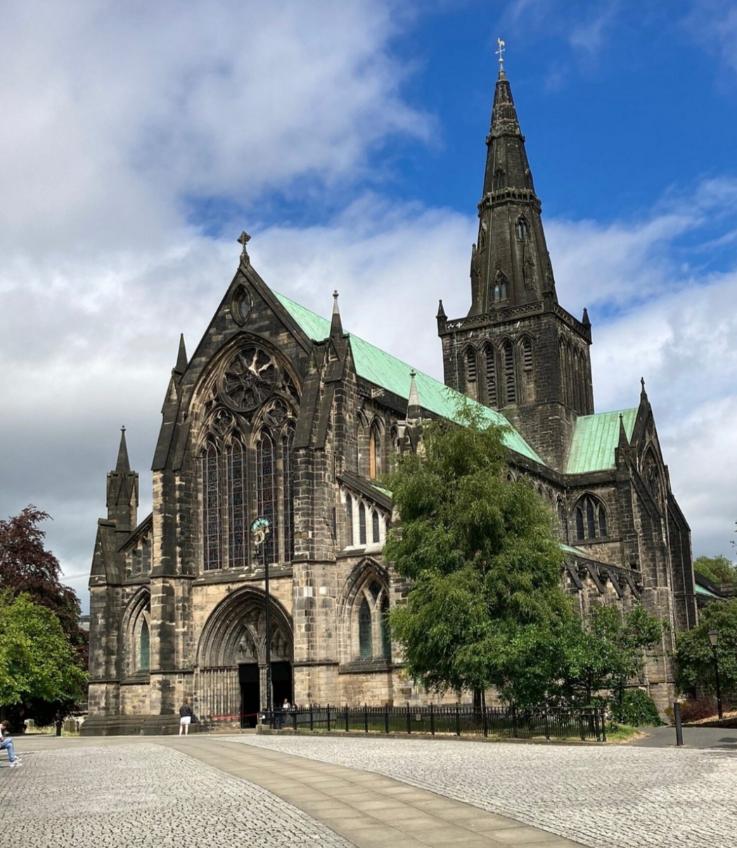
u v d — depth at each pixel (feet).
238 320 336.90
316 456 306.55
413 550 258.16
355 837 91.76
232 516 330.13
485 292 512.63
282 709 280.92
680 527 513.04
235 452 333.62
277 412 326.85
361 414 333.42
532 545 251.60
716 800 107.45
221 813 108.37
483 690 238.68
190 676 322.75
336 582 303.68
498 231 514.68
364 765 155.43
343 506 310.24
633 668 243.19
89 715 333.21
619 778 129.90
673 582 508.12
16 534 406.82
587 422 506.89
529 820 97.66
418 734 235.20
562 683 246.06
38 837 97.66
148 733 314.55
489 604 244.42
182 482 333.42
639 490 456.86
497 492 254.06
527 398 494.18
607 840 86.53
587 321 536.01
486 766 150.71
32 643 338.54
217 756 183.21
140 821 105.09
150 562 341.21
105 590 339.57
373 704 290.56
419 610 246.68
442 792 118.73
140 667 337.11
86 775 157.79
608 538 459.32
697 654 419.13
